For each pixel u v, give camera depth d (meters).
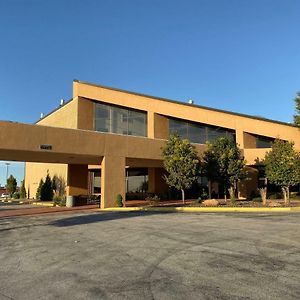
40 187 44.00
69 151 25.20
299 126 32.75
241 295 5.82
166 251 9.51
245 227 13.64
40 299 5.94
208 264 7.95
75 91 36.56
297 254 8.77
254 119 34.12
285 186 26.06
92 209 27.16
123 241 11.34
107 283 6.76
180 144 27.20
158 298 5.79
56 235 13.30
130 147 28.31
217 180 28.23
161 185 36.06
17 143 23.05
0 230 15.63
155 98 35.03
